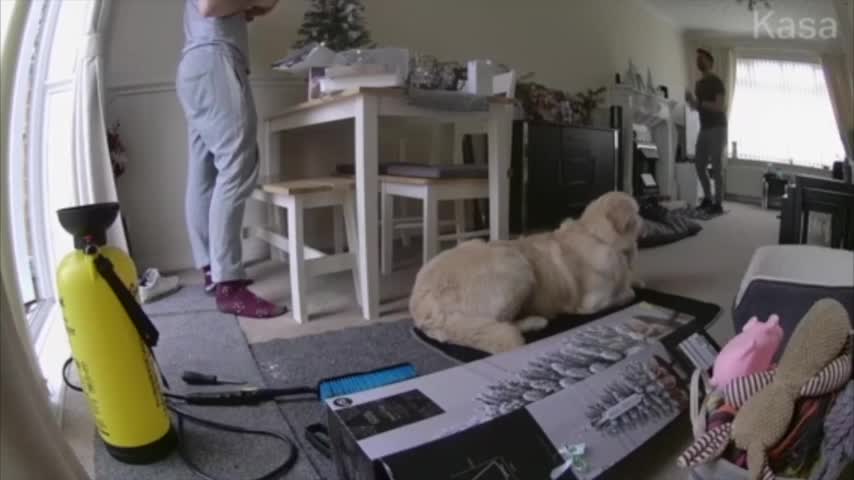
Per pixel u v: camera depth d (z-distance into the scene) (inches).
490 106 72.9
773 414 27.0
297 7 104.7
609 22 184.7
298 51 83.5
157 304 74.0
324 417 40.6
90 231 32.4
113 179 77.2
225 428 39.6
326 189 67.6
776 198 170.1
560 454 31.3
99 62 75.7
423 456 28.2
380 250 95.9
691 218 147.9
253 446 37.5
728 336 58.4
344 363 52.5
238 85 67.1
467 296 55.8
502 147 75.4
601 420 35.0
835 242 77.7
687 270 92.1
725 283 82.6
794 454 26.7
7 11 37.4
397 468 27.1
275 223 99.9
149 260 95.0
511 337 51.9
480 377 38.5
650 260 100.9
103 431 35.5
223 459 35.9
